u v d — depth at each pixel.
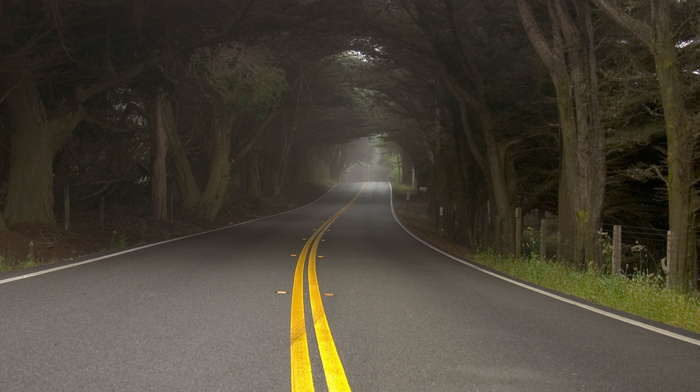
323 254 15.11
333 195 74.38
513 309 7.86
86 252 15.46
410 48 21.25
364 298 8.20
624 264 20.14
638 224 21.14
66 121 17.77
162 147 24.56
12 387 3.89
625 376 4.68
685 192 10.92
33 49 15.54
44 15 14.72
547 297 9.22
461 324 6.62
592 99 14.50
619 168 18.19
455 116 27.52
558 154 20.84
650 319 7.60
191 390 3.96
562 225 15.46
